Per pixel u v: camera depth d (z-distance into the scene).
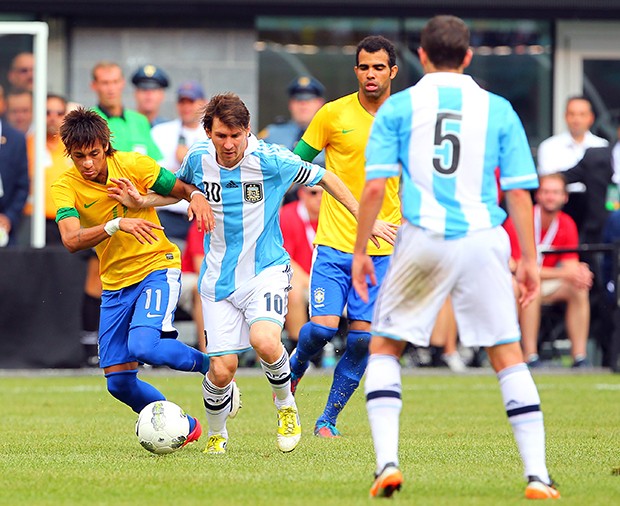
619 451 25.27
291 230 47.34
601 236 53.19
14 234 51.53
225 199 24.56
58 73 58.59
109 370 26.17
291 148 53.81
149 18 58.75
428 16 58.50
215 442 25.48
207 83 59.28
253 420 32.72
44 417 33.44
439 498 18.61
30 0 56.69
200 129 52.56
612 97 60.59
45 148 51.91
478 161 18.73
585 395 39.91
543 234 49.97
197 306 48.22
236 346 24.92
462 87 18.91
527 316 49.78
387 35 59.72
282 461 23.58
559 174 50.09
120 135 49.72
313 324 29.25
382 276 29.33
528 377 18.89
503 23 60.06
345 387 29.06
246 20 59.12
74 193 25.55
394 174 18.75
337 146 29.58
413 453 24.95
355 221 29.34
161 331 25.31
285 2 57.69
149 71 53.94
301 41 59.56
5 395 39.97
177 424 24.64
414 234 18.66
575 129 54.50
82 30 58.59
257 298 24.69
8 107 51.62
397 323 18.83
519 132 18.94
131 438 28.22
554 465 22.97
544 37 60.28
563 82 60.31
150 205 25.05
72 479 21.03
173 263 26.00
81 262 48.19
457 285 18.80
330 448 25.95
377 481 18.42
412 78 59.78
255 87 59.50
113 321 25.91
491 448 25.91
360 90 29.61
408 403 37.59
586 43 60.38
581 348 49.94
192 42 59.09
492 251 18.66
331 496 19.02
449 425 31.22
